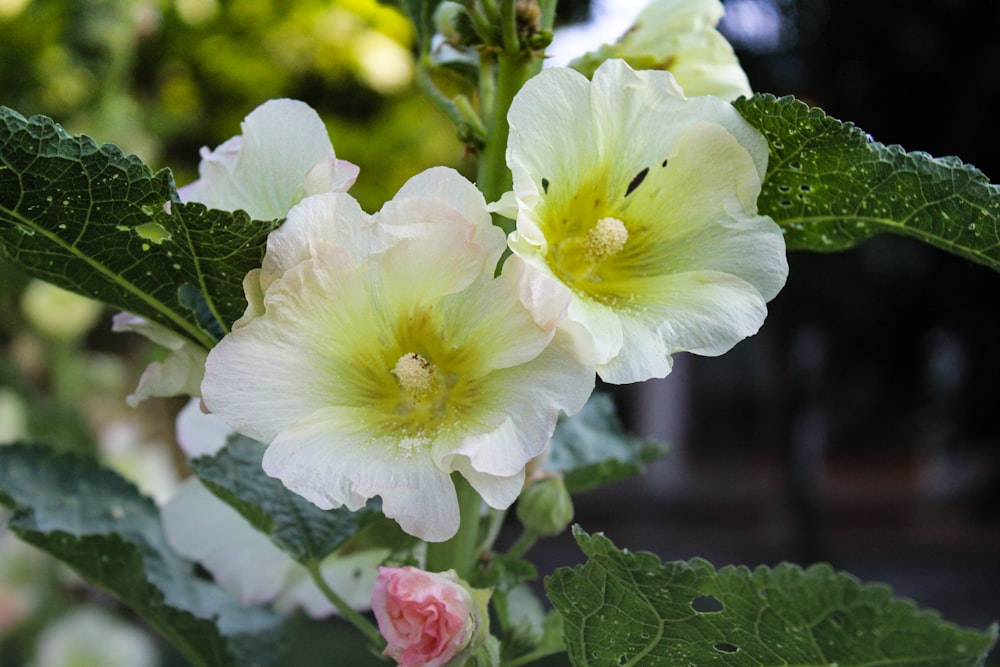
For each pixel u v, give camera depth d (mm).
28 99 1394
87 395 1356
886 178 430
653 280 420
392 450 386
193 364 444
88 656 1083
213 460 472
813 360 2273
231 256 399
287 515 469
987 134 1863
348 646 1776
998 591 2656
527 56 443
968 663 340
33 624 1168
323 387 390
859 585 342
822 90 1825
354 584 514
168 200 390
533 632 476
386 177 1985
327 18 1814
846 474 3957
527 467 483
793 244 480
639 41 469
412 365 392
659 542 3041
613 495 3516
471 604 397
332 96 1977
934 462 3744
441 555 454
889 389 2844
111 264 420
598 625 396
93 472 523
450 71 496
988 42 1803
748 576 353
